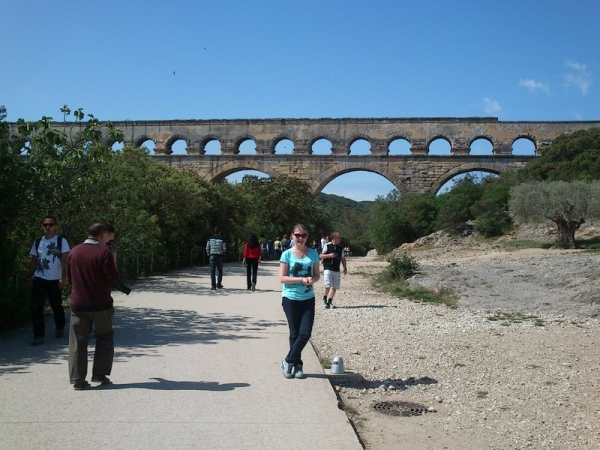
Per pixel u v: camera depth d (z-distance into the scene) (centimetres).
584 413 791
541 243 4362
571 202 3859
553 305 1750
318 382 866
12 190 1237
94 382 829
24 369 895
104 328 808
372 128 6412
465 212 5534
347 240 9306
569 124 6194
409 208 6044
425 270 2759
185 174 4112
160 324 1341
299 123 6525
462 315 1642
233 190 4691
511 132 6247
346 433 660
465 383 933
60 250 1117
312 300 913
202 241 3891
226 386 829
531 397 862
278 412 725
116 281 808
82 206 1573
